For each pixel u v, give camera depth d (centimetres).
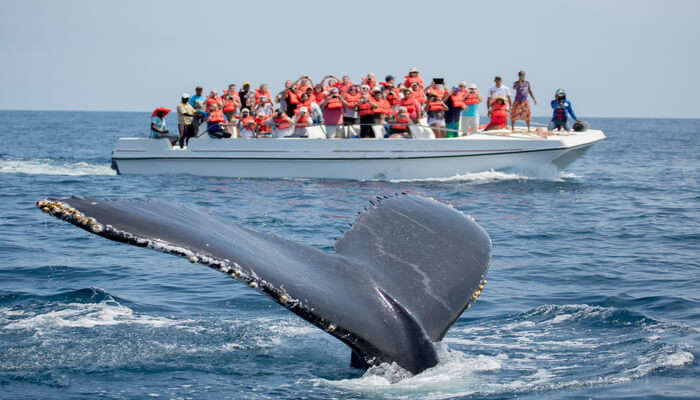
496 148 10125
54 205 1692
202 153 10825
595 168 14512
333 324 1992
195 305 3694
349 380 2456
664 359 2709
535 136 10338
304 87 10575
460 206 8150
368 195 8831
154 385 2462
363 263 2264
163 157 11019
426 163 10175
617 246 5831
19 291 3975
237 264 1859
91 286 4153
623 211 7981
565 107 11250
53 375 2542
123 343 2919
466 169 10269
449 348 2883
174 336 3033
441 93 10500
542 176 10450
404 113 10338
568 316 3472
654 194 9700
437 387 2238
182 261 4950
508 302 3888
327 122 10500
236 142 10631
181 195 8850
